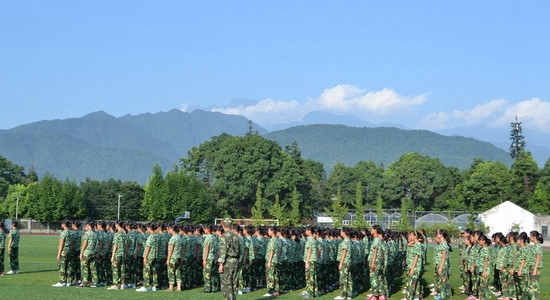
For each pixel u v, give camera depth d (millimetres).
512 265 24641
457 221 106562
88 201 117688
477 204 131125
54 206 109125
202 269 28281
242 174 117938
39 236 92125
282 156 120750
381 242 24812
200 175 130375
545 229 97625
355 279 27188
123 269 26859
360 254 27656
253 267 28078
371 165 157625
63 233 27375
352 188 149750
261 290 27781
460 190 140625
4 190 129250
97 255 27172
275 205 108625
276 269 26000
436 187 150750
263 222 103312
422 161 158625
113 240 27016
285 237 27234
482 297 24625
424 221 109375
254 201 120750
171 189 108750
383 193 146625
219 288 26234
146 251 26266
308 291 25469
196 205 109188
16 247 32875
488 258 24609
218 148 130500
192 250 27469
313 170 178375
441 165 157625
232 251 21375
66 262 27516
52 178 114062
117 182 123375
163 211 107312
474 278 26109
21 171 148750
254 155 118375
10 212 114875
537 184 121812
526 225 98062
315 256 25562
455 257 57688
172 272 26109
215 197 118812
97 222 27703
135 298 23484
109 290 26031
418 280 24969
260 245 28312
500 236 26344
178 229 26406
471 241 26375
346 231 25625
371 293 26984
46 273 32969
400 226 101688
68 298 23125
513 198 125125
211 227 26297
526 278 23516
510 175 130625
